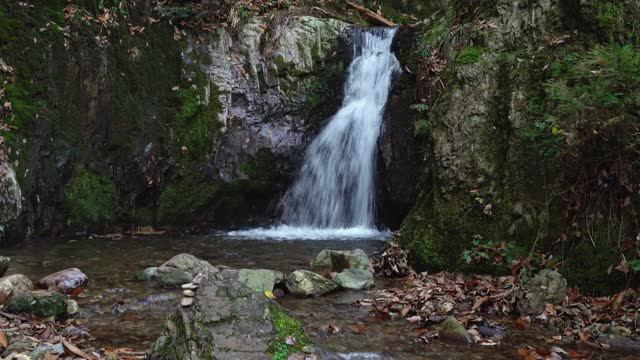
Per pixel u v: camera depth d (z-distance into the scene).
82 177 7.72
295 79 9.59
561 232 4.79
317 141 9.59
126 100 8.30
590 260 4.54
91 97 7.80
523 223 5.02
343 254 5.59
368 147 9.20
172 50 9.04
